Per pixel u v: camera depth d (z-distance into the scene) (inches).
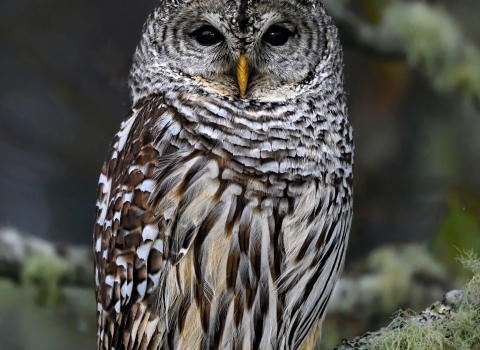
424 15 195.6
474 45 196.9
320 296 184.1
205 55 183.2
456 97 195.9
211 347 182.7
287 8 183.2
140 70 184.4
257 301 182.5
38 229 206.1
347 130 183.9
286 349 184.1
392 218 197.5
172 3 183.6
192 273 181.9
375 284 191.9
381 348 178.7
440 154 197.8
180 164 181.8
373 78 199.9
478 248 191.6
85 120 203.5
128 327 183.0
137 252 182.2
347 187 183.3
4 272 192.1
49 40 206.8
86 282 192.5
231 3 182.9
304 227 182.2
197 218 181.6
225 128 182.1
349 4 197.2
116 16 207.6
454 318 178.2
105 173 184.1
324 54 184.2
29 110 208.4
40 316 196.5
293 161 182.1
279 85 183.3
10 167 205.0
